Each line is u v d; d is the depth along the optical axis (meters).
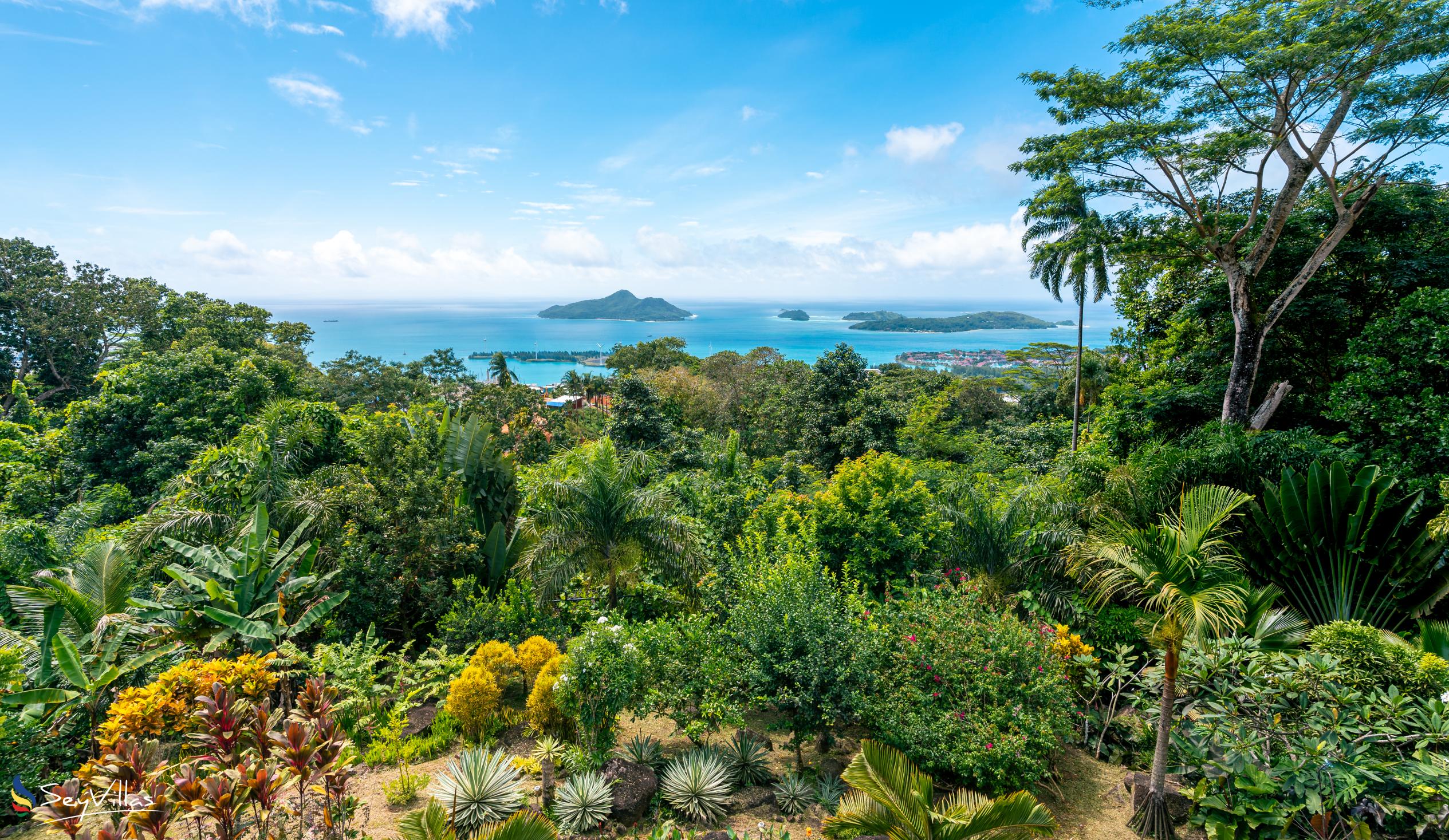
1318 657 5.83
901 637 6.66
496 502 11.73
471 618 9.01
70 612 7.52
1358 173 12.34
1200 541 5.03
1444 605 7.96
